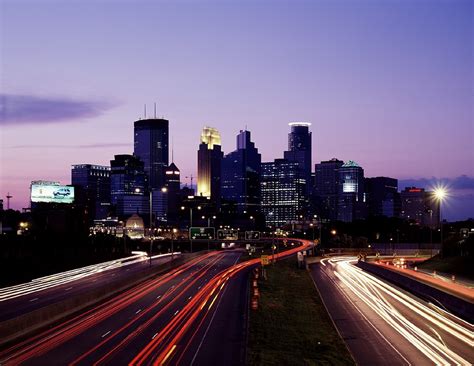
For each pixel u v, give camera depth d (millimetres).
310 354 52250
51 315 63906
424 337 61125
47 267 146875
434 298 90750
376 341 59406
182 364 45031
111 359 46281
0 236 185125
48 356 47312
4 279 117812
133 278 105250
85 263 171375
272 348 52875
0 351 49281
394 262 177750
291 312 77562
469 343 57812
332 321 73125
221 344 52875
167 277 121562
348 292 103312
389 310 81000
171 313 71188
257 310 74812
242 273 131375
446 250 168625
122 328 60344
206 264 162250
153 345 51906
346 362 50000
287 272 138750
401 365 49000
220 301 82812
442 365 48625
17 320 55531
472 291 93312
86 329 59781
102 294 84750
